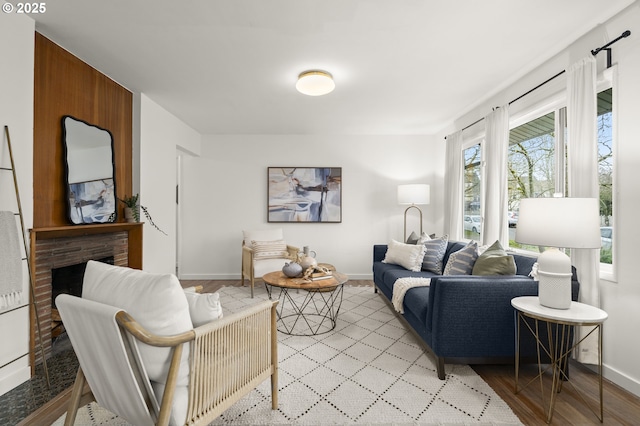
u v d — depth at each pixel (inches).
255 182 200.8
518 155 124.8
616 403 69.2
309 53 99.1
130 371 43.7
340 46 94.9
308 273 117.1
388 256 152.6
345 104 146.0
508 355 80.4
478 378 80.0
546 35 89.0
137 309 45.9
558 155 104.0
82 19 80.9
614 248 78.6
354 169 201.8
